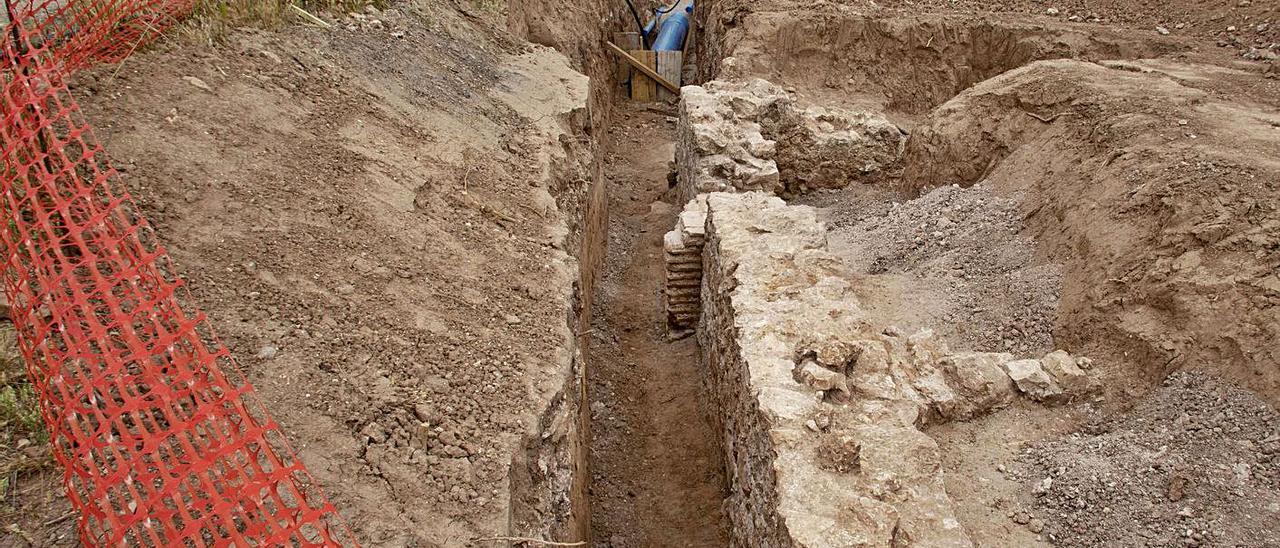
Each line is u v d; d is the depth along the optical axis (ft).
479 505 13.78
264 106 20.44
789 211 26.00
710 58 54.85
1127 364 20.66
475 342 17.37
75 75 17.83
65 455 11.22
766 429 16.84
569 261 22.43
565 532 16.29
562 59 37.47
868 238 32.27
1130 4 48.70
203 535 11.03
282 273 16.19
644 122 53.47
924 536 14.15
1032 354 23.32
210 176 17.42
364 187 20.17
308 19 26.05
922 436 16.26
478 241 21.20
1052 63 34.40
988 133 33.19
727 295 22.29
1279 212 21.11
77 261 14.16
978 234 28.89
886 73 47.62
